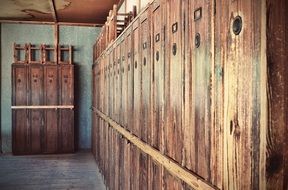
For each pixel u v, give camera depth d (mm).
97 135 7289
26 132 8500
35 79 8523
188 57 1693
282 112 1003
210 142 1428
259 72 1021
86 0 7055
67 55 9055
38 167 7102
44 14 8234
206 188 1425
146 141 2672
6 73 8828
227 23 1234
